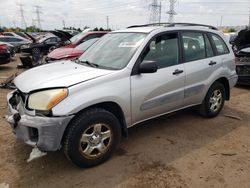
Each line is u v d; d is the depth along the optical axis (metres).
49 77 3.24
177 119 4.91
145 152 3.67
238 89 7.54
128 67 3.45
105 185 2.96
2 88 7.20
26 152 3.62
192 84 4.30
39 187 2.92
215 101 4.93
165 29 4.02
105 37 4.48
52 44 16.48
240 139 4.14
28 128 2.97
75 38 10.30
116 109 3.46
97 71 3.38
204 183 3.00
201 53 4.50
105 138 3.31
